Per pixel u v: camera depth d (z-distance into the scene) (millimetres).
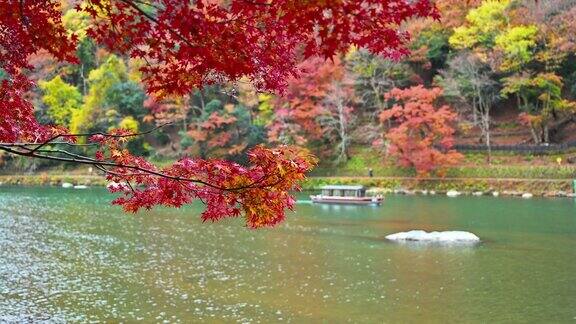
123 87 55031
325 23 4559
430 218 30750
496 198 40344
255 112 55344
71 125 54156
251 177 5645
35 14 5984
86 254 20969
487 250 21406
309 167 5676
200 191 5926
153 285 16516
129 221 29938
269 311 14055
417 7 4652
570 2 43125
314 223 29594
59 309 14148
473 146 48625
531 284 16438
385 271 18266
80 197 42594
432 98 44406
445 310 14086
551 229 26047
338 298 15164
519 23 44875
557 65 44844
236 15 5184
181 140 54219
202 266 19078
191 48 5125
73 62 6590
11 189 49844
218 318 13508
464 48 48594
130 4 5109
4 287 16078
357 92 54781
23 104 7047
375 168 50625
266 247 22625
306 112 48906
